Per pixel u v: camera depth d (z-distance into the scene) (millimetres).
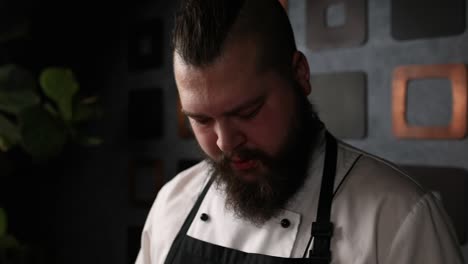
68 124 2576
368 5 2158
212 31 809
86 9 3197
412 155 2070
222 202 1088
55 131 2467
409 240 872
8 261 2816
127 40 3037
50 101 3275
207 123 885
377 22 2137
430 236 874
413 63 2043
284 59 880
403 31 2055
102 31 3146
